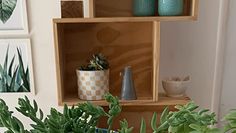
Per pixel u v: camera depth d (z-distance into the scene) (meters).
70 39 1.05
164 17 0.88
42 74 1.22
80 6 0.92
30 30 1.17
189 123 0.51
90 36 1.05
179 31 1.10
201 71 1.14
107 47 1.06
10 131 0.53
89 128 0.56
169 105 0.96
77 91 1.07
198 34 1.11
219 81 1.14
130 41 1.06
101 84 0.95
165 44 1.12
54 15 1.16
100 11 1.03
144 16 0.93
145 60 1.07
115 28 1.05
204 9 1.08
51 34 1.17
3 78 1.23
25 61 1.21
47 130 0.50
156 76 0.93
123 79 0.96
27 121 1.24
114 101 0.57
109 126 0.58
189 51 1.12
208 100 1.17
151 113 1.06
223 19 1.08
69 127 0.53
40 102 1.24
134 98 0.96
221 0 1.07
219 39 1.10
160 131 0.53
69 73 1.08
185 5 0.95
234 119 0.50
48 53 1.20
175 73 1.14
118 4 1.03
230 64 1.13
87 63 1.04
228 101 1.17
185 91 1.06
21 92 1.24
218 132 0.49
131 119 1.07
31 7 1.15
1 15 1.17
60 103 0.94
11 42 1.19
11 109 1.24
